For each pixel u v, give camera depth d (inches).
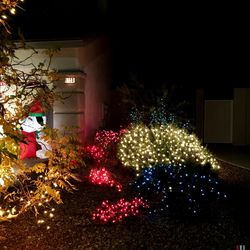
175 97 653.3
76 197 307.7
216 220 258.8
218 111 706.2
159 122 564.7
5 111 186.4
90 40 501.7
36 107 232.8
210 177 298.5
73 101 485.7
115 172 398.9
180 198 262.1
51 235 227.8
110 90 660.1
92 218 258.2
